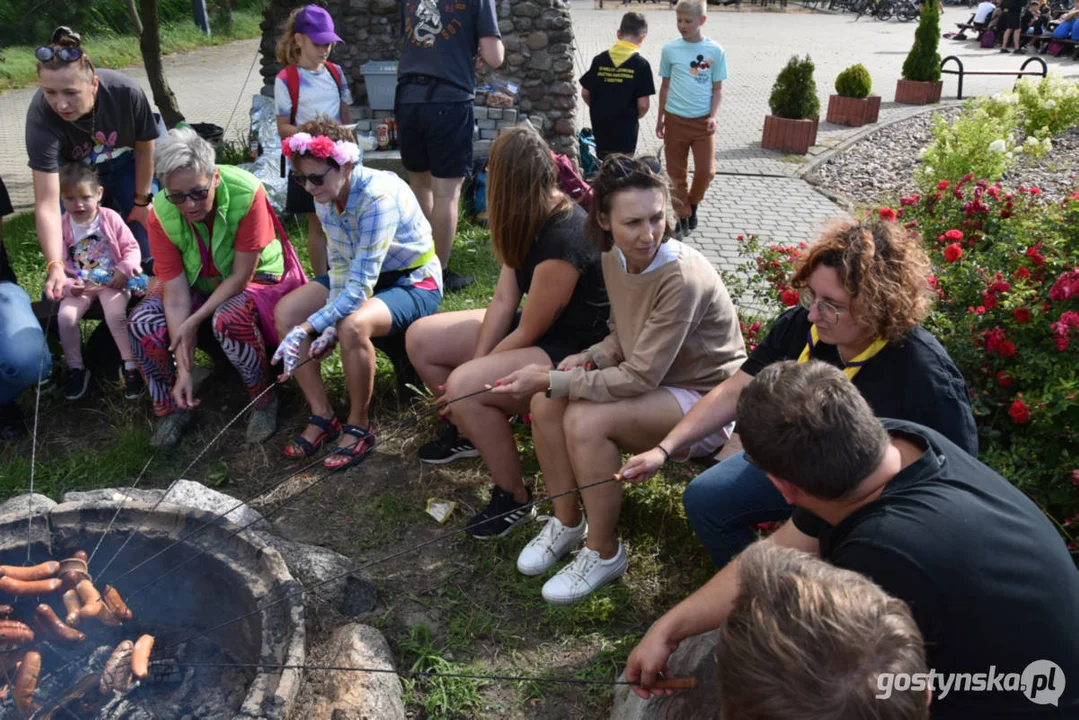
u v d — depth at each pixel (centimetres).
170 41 1944
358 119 772
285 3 756
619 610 298
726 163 931
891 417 226
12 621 242
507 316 352
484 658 281
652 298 279
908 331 228
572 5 2922
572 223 319
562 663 280
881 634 118
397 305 379
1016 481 306
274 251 407
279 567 261
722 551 270
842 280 219
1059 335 322
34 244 639
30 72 1606
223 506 321
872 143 1025
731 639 128
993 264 377
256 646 249
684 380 300
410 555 327
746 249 472
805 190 845
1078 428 309
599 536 299
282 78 562
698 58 663
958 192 440
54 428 411
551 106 782
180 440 397
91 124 423
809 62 970
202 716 245
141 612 285
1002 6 1848
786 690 117
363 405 376
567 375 289
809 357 251
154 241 375
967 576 156
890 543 160
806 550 204
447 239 549
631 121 705
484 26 521
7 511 299
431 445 379
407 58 525
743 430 176
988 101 882
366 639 265
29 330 382
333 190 346
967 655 159
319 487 366
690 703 227
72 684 245
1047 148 795
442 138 525
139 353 389
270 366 402
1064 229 404
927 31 1246
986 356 343
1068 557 169
